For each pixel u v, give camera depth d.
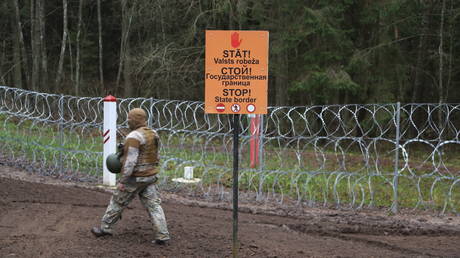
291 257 6.55
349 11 23.97
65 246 6.49
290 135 21.89
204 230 7.68
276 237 7.65
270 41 24.77
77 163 12.78
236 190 6.23
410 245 7.70
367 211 10.52
